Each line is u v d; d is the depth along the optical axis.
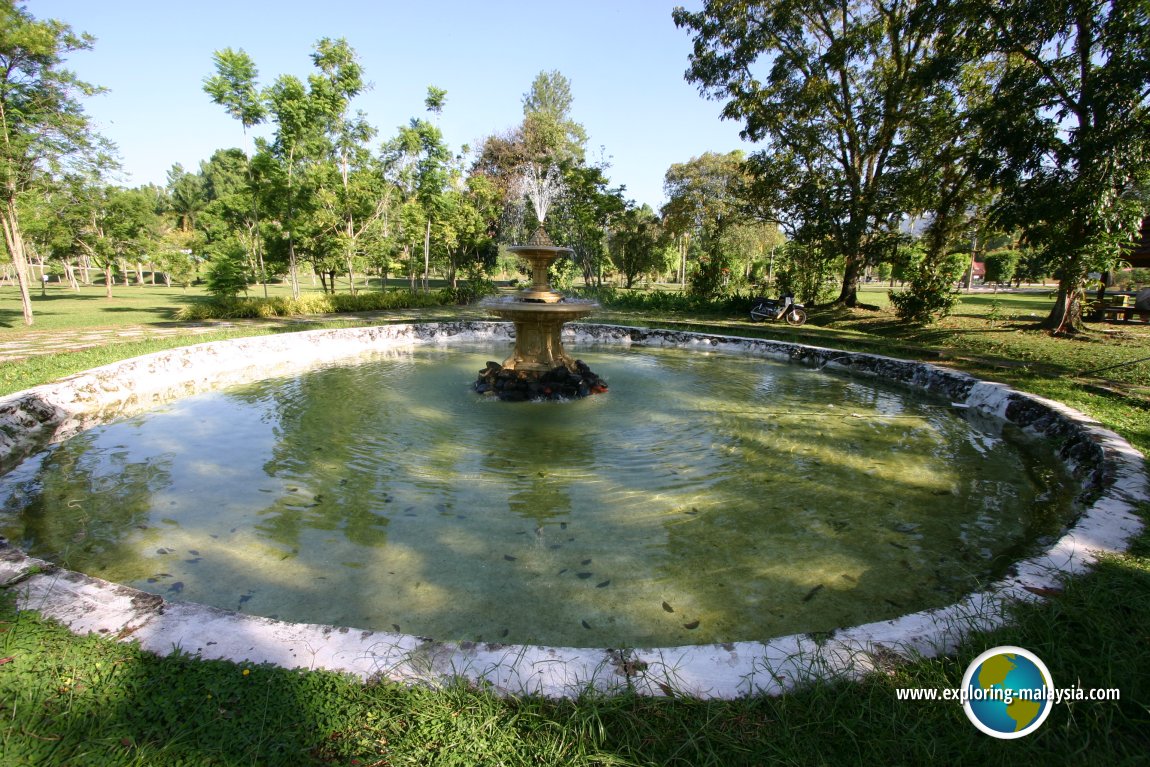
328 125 16.67
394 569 3.00
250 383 7.62
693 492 4.07
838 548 3.28
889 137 13.83
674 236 26.03
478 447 5.01
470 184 26.34
